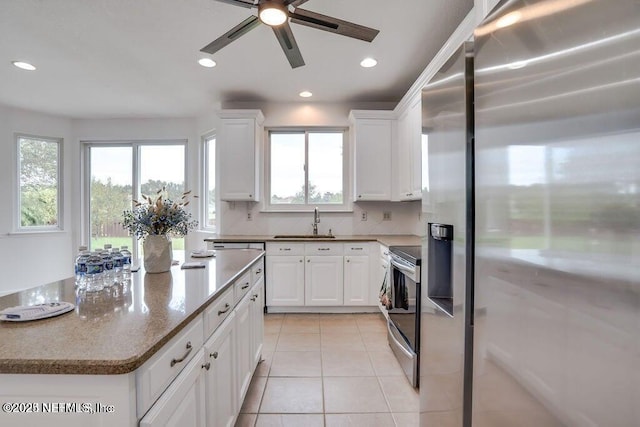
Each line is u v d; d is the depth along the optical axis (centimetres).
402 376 223
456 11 217
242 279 181
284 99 393
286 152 420
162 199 176
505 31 81
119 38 249
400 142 366
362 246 354
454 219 120
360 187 376
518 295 77
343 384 214
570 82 61
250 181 380
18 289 418
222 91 363
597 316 56
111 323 97
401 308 235
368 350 264
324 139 419
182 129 462
